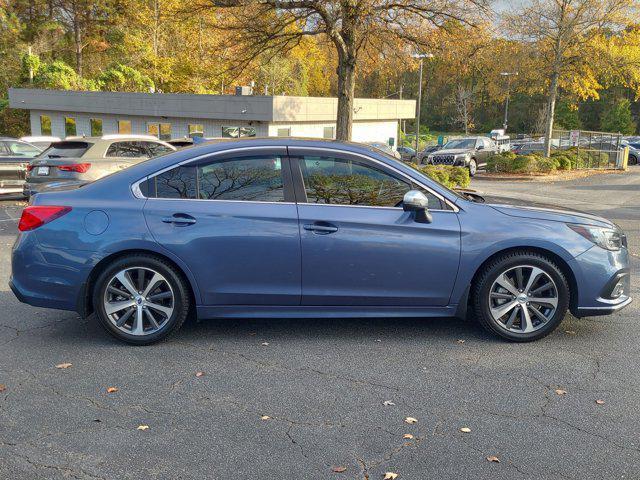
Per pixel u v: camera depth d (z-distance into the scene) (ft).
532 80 105.19
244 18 69.15
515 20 94.63
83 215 15.37
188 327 17.29
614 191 69.31
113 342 16.01
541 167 93.09
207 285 15.52
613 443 10.99
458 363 14.75
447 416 11.99
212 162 15.80
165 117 105.29
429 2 68.95
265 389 13.19
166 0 141.28
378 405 12.45
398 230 15.52
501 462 10.32
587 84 100.42
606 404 12.58
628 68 95.20
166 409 12.19
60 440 10.92
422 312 16.06
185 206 15.47
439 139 138.82
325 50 92.48
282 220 15.40
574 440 11.09
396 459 10.39
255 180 15.74
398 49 73.87
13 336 16.48
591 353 15.52
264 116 93.30
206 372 14.07
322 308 15.92
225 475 9.86
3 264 25.52
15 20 167.53
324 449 10.70
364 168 15.89
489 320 16.06
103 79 136.05
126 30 160.97
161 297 15.67
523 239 15.61
